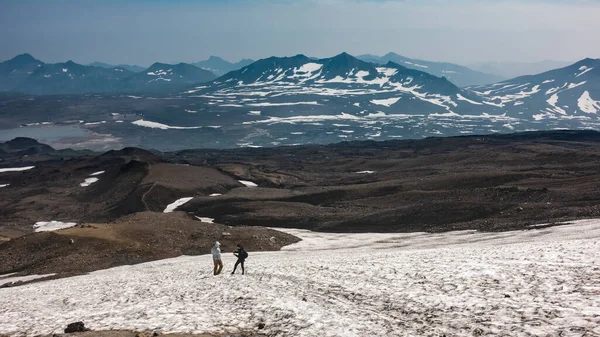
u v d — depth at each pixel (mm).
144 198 133125
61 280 45812
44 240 63625
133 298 29344
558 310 17188
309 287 26734
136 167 172250
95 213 133875
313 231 84000
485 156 187750
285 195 125438
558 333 15172
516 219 63469
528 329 15898
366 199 106875
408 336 17016
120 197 145625
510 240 46844
